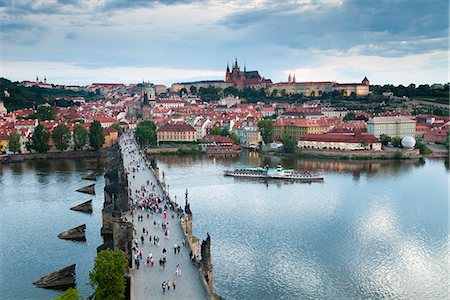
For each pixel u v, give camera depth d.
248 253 141.38
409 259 140.50
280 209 193.25
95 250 141.25
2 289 115.50
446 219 179.62
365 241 154.50
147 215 131.00
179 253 102.00
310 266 133.50
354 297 116.56
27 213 180.75
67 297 72.12
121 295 82.88
